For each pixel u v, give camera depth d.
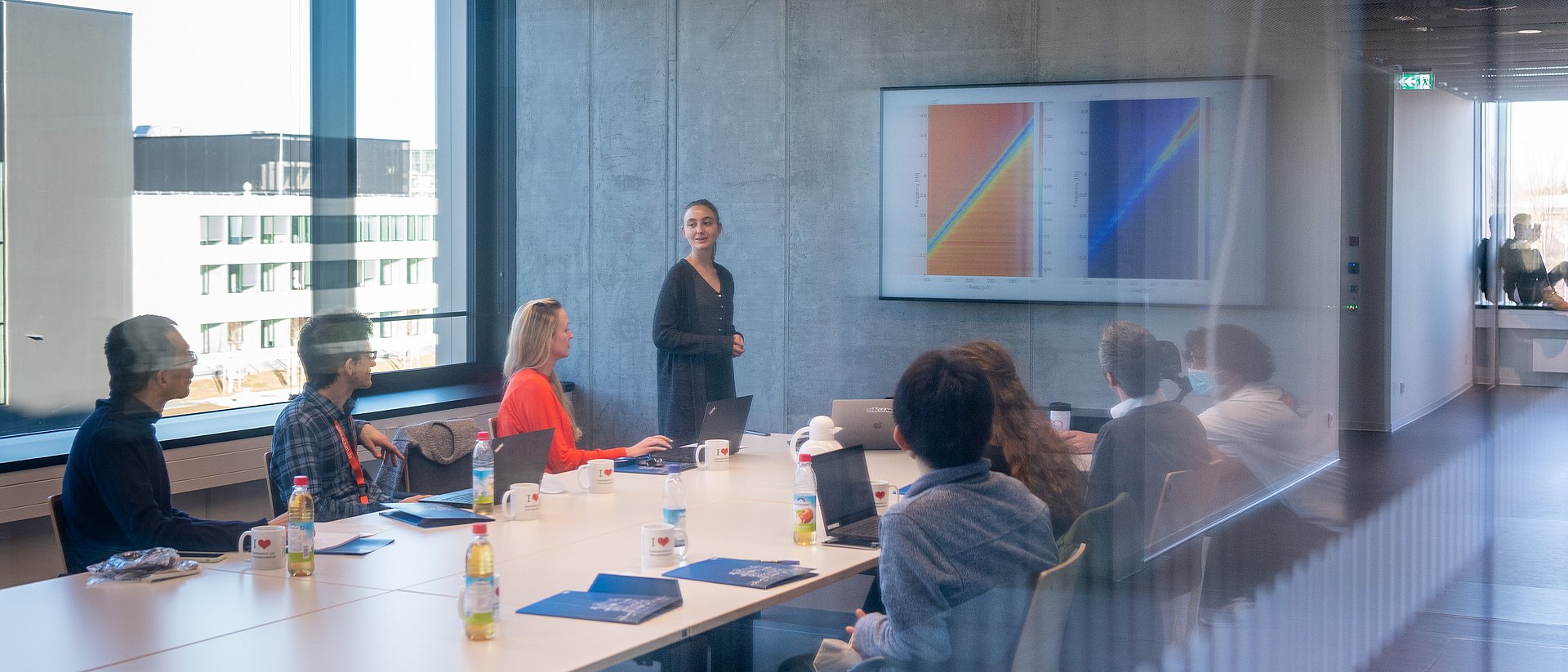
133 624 1.79
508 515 2.54
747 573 2.06
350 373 2.89
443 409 4.80
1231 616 2.98
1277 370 3.45
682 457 3.34
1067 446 2.17
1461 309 3.28
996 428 2.11
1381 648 2.92
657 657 2.83
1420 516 3.15
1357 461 3.37
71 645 1.69
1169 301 3.82
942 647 1.82
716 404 3.32
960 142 4.61
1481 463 3.23
